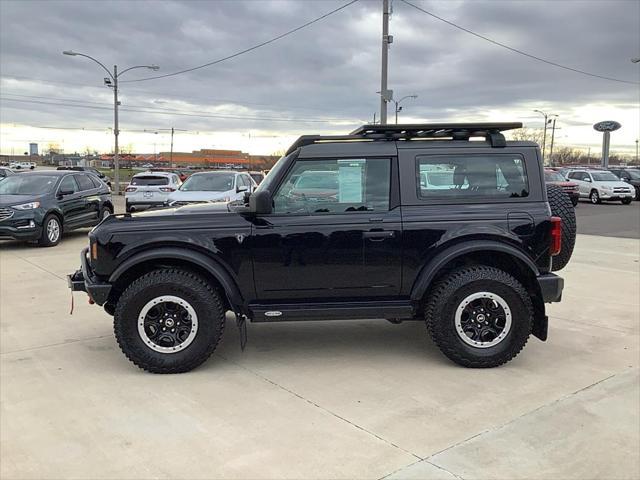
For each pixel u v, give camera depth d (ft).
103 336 17.49
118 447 10.48
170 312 14.24
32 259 32.37
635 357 15.48
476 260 15.19
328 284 14.55
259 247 14.29
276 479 9.41
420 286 14.32
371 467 9.78
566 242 16.26
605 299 22.20
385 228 14.35
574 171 95.61
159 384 13.60
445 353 14.60
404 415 11.84
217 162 370.32
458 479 9.42
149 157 409.49
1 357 15.49
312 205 14.60
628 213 70.18
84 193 42.16
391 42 62.54
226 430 11.16
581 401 12.52
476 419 11.65
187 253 14.16
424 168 14.73
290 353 15.96
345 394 12.99
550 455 10.21
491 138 14.87
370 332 18.02
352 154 14.64
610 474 9.58
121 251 14.21
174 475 9.52
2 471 9.63
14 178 40.14
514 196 14.75
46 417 11.73
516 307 14.34
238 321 14.39
